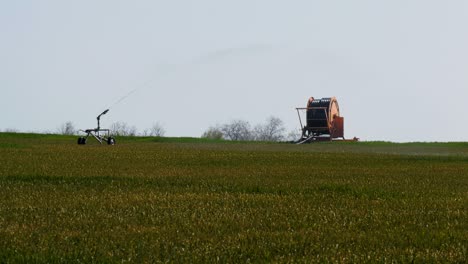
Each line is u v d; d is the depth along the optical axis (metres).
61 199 16.84
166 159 34.81
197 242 11.20
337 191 19.83
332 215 14.55
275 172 26.95
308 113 94.19
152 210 14.87
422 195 18.80
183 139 81.12
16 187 19.92
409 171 28.50
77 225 12.94
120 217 13.86
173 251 10.45
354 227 13.04
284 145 69.00
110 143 60.72
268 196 18.09
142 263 9.67
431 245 11.20
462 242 11.46
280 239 11.61
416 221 13.76
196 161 33.69
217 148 54.22
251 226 12.98
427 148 62.72
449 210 15.32
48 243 11.10
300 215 14.57
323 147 63.88
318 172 27.19
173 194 18.28
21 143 57.62
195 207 15.47
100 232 12.09
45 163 30.06
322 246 11.06
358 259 10.05
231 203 16.41
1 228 12.55
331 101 93.81
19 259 9.88
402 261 9.91
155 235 11.85
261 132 152.00
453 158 39.00
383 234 12.14
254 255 10.31
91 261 9.93
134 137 81.06
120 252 10.40
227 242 11.25
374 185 21.52
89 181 22.00
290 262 9.83
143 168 28.11
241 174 25.52
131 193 18.55
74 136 78.00
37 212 14.54
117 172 25.52
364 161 35.75
